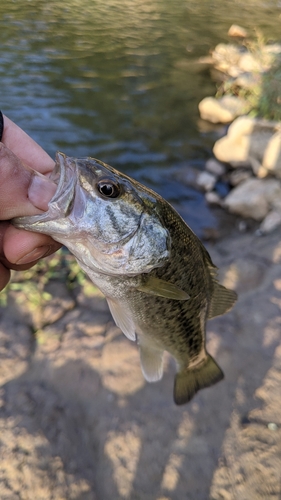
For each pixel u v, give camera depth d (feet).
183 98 3.07
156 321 0.67
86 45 4.00
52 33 4.25
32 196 0.52
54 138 2.40
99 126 2.59
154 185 2.07
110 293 0.63
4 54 3.52
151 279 0.61
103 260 0.59
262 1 6.88
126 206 0.58
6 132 0.67
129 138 2.49
